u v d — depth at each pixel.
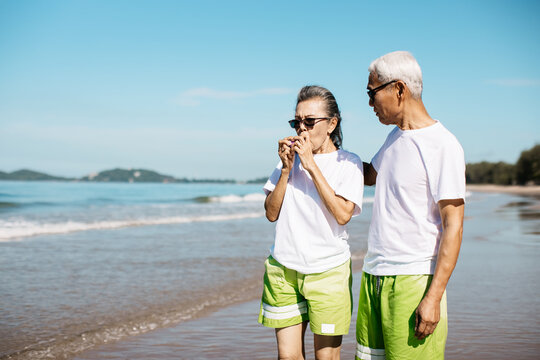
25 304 4.95
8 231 11.52
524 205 30.41
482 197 52.19
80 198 35.44
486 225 15.11
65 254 8.33
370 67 2.03
